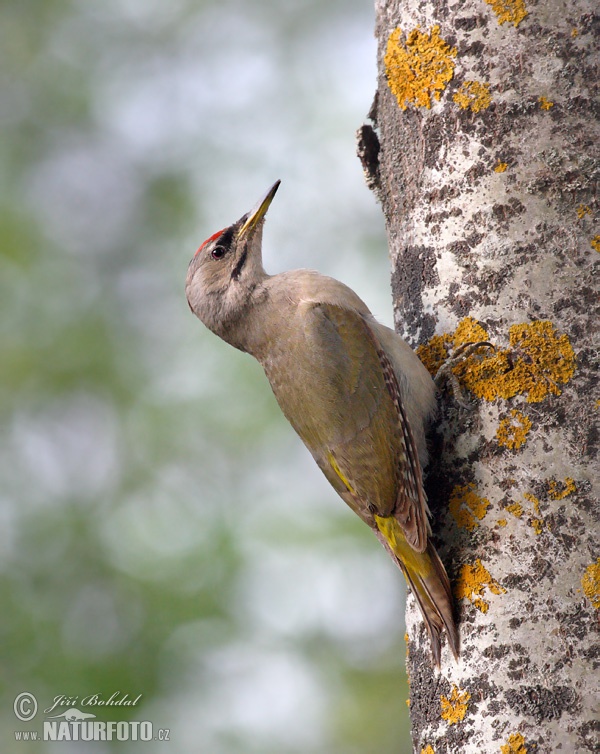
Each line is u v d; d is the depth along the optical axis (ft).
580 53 23.13
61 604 45.09
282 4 60.85
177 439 49.55
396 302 25.67
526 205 22.82
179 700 41.39
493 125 23.40
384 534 26.73
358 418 27.35
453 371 22.97
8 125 58.85
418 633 23.06
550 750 19.83
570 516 20.97
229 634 42.88
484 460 22.13
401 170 25.22
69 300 54.13
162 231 56.65
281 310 30.14
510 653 20.63
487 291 22.93
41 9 61.41
